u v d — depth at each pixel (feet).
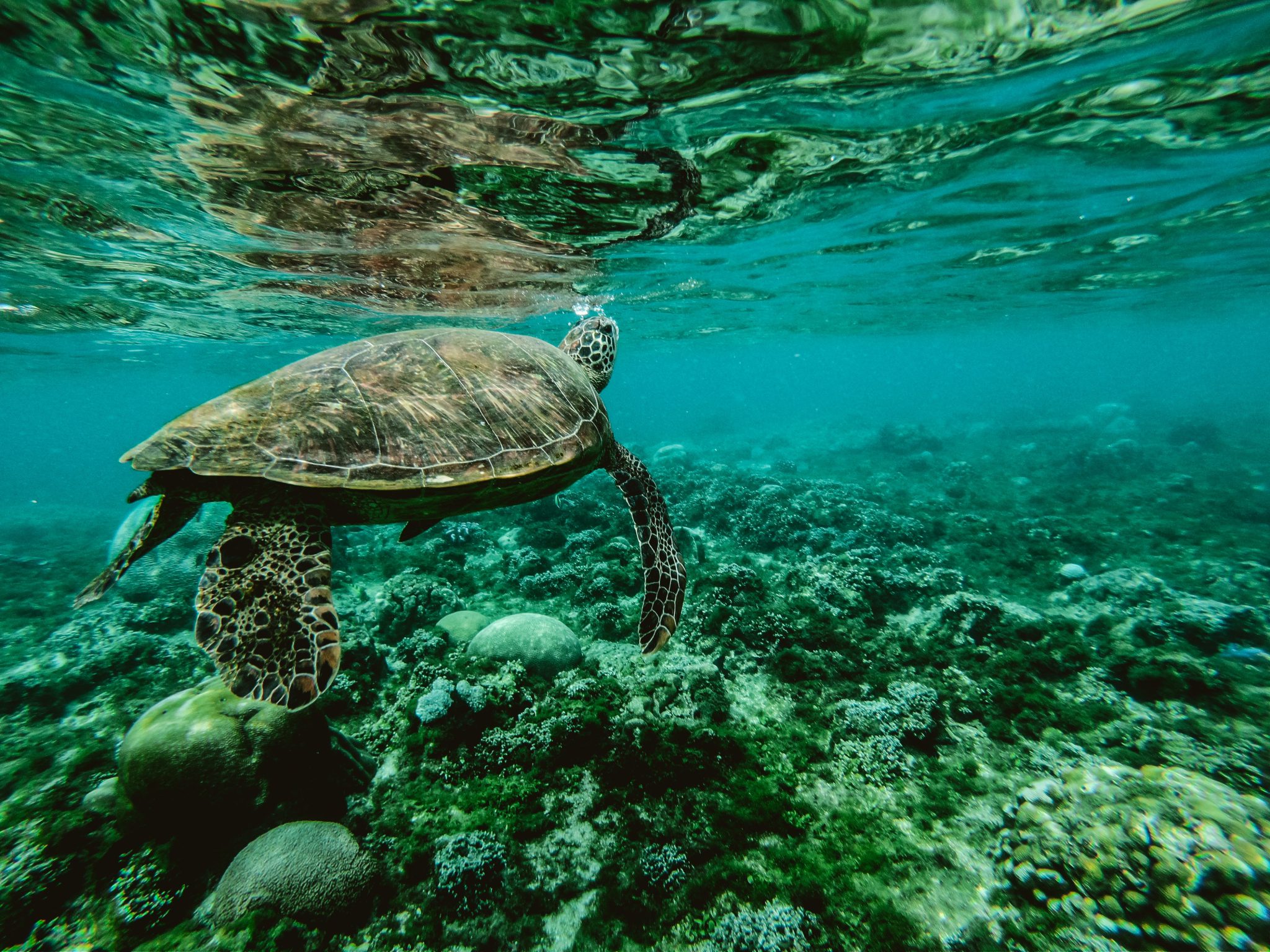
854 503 13.71
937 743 5.22
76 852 3.99
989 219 10.19
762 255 11.69
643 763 4.87
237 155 5.99
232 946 3.58
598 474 17.97
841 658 6.38
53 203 7.00
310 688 2.75
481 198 7.27
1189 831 3.22
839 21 4.48
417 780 4.98
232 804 4.10
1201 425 25.30
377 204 7.27
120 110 5.18
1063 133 6.80
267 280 10.63
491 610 8.38
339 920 3.88
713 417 47.47
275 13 4.09
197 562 10.74
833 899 3.92
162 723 4.13
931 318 24.61
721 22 4.39
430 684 5.84
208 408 3.38
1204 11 4.71
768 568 10.09
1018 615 7.03
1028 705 5.55
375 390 3.51
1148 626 6.89
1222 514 13.25
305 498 3.37
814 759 5.09
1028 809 3.83
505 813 4.65
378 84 4.90
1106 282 17.79
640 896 4.03
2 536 19.63
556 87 5.04
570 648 6.64
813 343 34.40
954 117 6.21
